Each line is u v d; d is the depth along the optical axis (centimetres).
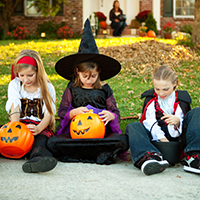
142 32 1347
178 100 306
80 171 261
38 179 237
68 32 1398
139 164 262
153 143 276
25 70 311
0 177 241
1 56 796
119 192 212
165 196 206
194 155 258
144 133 280
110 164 287
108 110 346
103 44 955
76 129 296
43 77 326
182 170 268
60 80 634
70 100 342
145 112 314
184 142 285
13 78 343
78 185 225
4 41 1111
